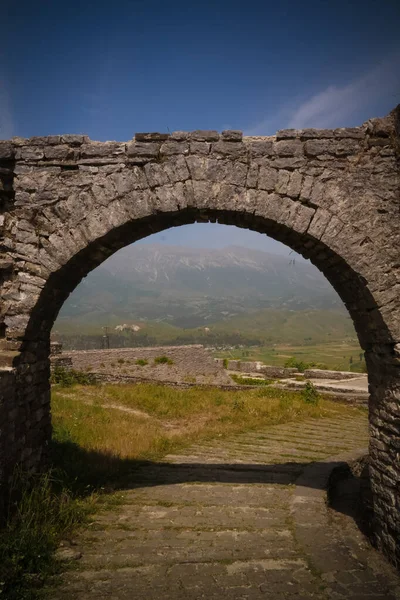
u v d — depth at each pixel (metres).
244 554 4.90
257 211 5.81
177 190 5.90
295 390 16.27
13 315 5.96
